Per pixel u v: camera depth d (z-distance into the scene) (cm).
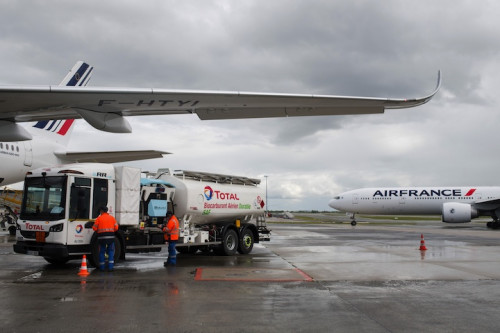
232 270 1173
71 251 1134
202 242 1520
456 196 4278
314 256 1559
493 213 4066
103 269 1155
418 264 1321
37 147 1934
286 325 617
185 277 1043
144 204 1377
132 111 1128
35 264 1284
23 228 1162
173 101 1045
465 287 932
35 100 988
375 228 3919
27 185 1192
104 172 1229
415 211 4403
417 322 640
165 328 596
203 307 723
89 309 701
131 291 858
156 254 1625
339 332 586
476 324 630
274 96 1023
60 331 577
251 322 632
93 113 1109
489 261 1404
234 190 1667
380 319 655
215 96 1009
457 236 2747
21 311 685
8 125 1206
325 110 1142
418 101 1078
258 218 1811
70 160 2053
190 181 1512
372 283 977
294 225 4666
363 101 1050
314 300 786
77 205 1155
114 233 1178
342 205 4553
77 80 1905
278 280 1007
